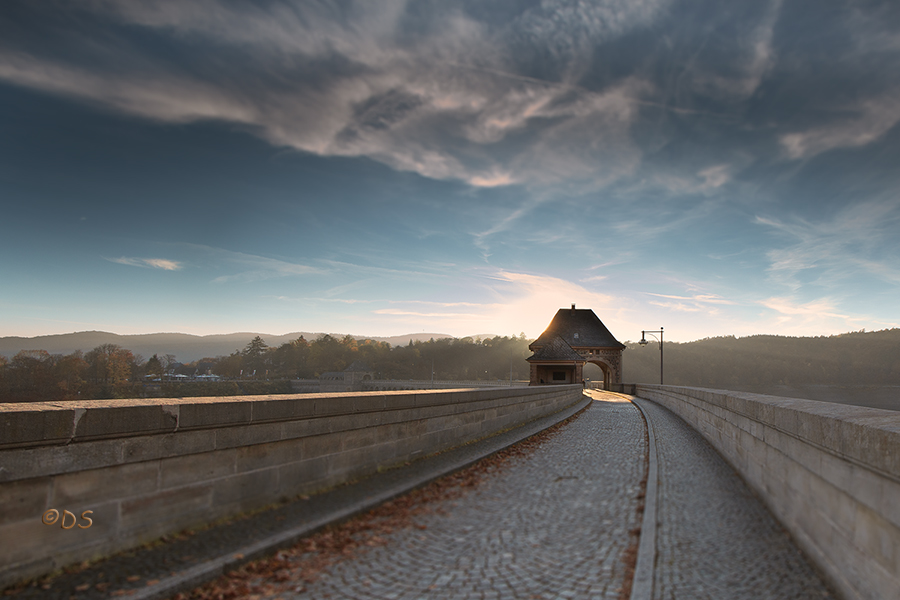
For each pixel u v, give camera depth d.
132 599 3.69
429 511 6.18
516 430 13.86
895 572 3.20
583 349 68.50
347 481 7.28
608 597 3.92
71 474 4.24
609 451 10.59
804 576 4.37
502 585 4.13
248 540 4.88
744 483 7.69
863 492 3.65
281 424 6.20
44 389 106.31
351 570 4.44
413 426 9.07
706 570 4.46
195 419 5.14
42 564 4.03
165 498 4.93
